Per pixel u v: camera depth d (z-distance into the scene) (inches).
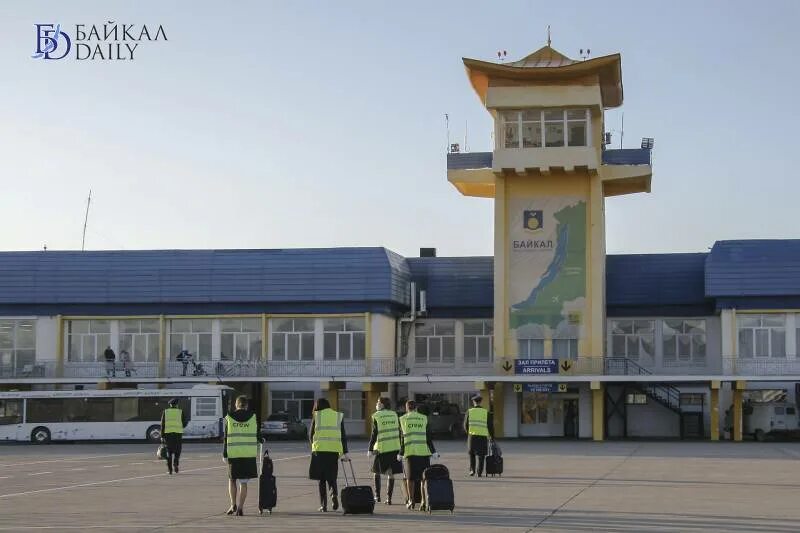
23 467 1504.7
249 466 864.3
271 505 871.1
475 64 2420.0
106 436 2365.9
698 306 2662.4
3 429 2368.4
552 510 879.7
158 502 979.3
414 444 900.6
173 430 1352.1
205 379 2549.2
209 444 2284.7
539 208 2519.7
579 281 2496.3
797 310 2468.0
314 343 2605.8
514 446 2106.3
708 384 2471.7
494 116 2508.6
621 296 2679.6
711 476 1268.5
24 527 776.3
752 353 2493.8
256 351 2625.5
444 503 861.2
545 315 2498.8
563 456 1727.4
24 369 2603.3
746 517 818.8
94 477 1301.7
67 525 790.5
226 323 2640.3
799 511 863.7
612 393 2583.7
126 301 2637.8
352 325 2600.9
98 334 2664.9
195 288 2625.5
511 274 2522.1
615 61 2388.0
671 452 1844.2
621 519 808.9
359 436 2618.1
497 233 2518.5
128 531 749.9
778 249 2511.1
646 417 2581.2
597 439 2377.0
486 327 2733.8
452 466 1465.3
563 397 2534.5
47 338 2650.1
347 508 858.1
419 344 2753.4
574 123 2470.5
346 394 2642.7
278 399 2657.5
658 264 2691.9
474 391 2699.3
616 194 2674.7
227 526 778.8
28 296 2647.6
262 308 2620.6
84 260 2667.3
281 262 2618.1
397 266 2662.4
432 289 2751.0
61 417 2370.8
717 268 2502.5
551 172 2475.4
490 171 2536.9
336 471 886.4
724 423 2536.9
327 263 2600.9
